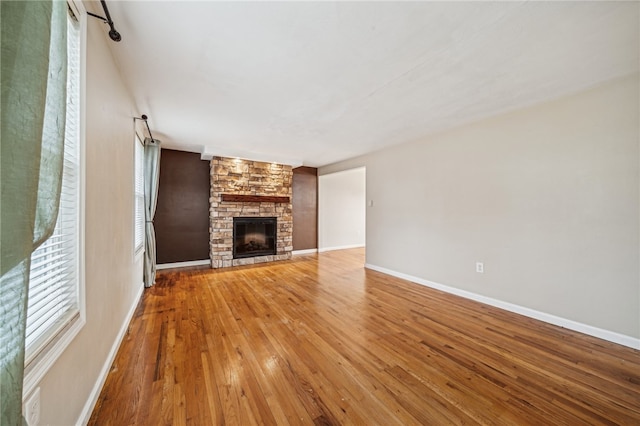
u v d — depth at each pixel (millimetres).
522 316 2717
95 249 1479
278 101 2621
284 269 4828
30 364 859
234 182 5086
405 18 1475
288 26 1548
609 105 2223
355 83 2242
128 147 2379
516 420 1351
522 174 2777
